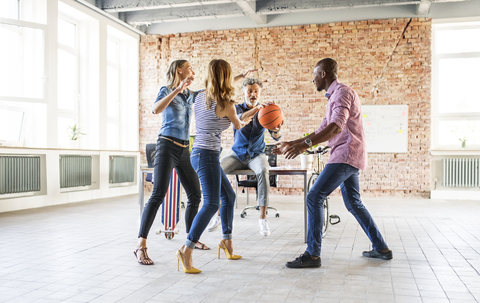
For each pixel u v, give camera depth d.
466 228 4.55
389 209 6.38
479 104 8.30
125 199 7.79
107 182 8.31
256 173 4.05
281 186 8.77
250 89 4.06
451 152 8.12
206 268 2.77
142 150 9.56
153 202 2.91
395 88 8.31
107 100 9.06
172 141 2.91
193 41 9.27
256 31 8.90
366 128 8.38
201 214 2.67
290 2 8.02
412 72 8.25
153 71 9.50
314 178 4.23
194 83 9.23
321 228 2.81
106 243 3.62
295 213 5.93
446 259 3.05
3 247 3.45
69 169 7.23
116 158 8.52
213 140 2.72
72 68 8.05
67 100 7.93
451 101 8.42
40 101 6.65
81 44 8.22
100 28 8.24
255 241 3.76
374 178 8.39
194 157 2.74
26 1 6.77
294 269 2.75
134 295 2.20
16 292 2.25
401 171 8.29
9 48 6.59
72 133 7.85
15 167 6.13
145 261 2.86
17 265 2.84
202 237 3.95
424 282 2.45
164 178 2.91
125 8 7.96
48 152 6.75
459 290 2.29
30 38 6.76
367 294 2.21
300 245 3.58
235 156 4.12
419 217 5.47
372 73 8.39
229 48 9.05
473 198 8.09
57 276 2.57
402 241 3.78
